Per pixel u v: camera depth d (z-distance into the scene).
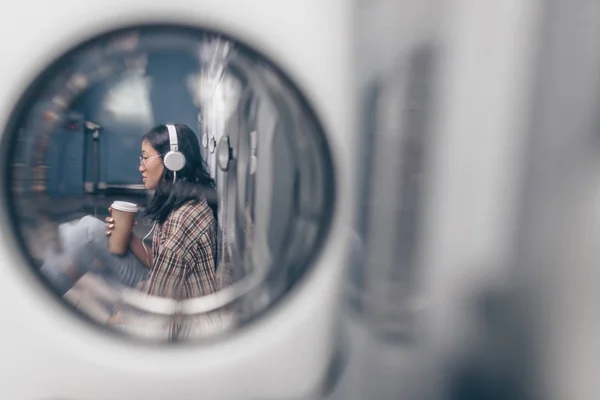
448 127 0.75
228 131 1.03
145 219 1.02
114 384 0.73
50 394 0.72
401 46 0.74
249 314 0.79
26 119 0.69
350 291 0.77
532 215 0.77
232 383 0.76
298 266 0.78
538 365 0.81
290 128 0.76
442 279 0.78
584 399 0.81
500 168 0.76
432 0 0.73
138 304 0.83
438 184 0.76
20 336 0.71
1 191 0.69
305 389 0.77
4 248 0.70
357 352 0.78
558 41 0.75
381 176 0.75
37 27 0.66
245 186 0.96
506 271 0.78
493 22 0.74
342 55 0.73
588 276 0.78
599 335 0.79
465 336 0.79
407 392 0.79
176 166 0.97
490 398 0.81
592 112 0.75
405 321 0.78
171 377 0.74
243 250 0.95
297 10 0.71
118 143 1.43
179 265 0.93
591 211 0.76
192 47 0.73
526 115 0.76
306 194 0.77
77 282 0.80
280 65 0.72
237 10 0.70
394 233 0.76
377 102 0.74
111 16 0.67
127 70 0.73
